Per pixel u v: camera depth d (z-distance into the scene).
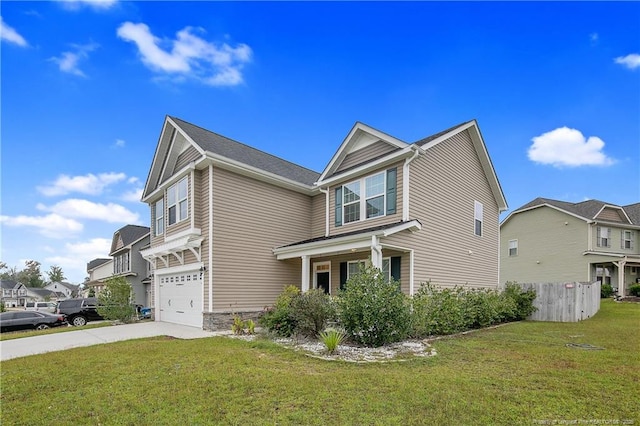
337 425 3.72
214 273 12.21
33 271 83.88
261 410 4.16
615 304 17.88
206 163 12.52
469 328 11.01
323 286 14.46
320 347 7.98
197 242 12.36
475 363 6.26
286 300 10.37
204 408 4.26
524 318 13.69
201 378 5.44
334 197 14.01
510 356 6.79
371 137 13.08
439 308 9.88
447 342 8.40
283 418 3.93
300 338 9.12
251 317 12.97
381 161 12.01
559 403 4.25
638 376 5.30
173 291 14.68
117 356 7.30
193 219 12.55
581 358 6.53
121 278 16.36
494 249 16.56
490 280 15.99
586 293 13.62
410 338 8.94
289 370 5.89
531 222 26.42
